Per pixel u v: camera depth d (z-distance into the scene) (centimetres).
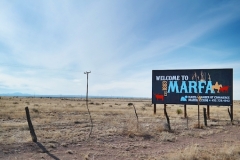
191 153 966
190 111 3941
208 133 1619
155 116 2781
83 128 1688
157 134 1534
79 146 1147
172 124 2039
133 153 1052
